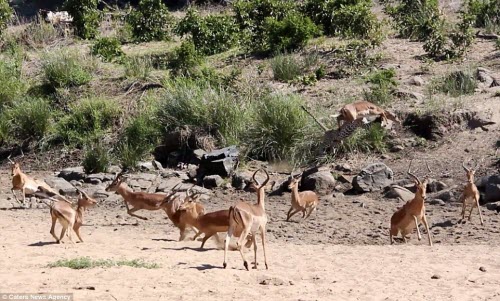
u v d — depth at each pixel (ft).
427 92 223.92
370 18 265.13
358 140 203.00
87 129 237.25
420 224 160.15
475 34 261.65
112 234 155.53
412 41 264.52
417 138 203.51
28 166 230.07
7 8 322.14
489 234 150.30
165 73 260.83
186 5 354.95
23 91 258.98
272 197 186.91
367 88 229.25
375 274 116.57
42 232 156.25
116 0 373.61
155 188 198.80
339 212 171.22
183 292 103.24
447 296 103.50
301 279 113.39
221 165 199.52
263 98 223.51
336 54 254.27
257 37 275.18
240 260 126.31
